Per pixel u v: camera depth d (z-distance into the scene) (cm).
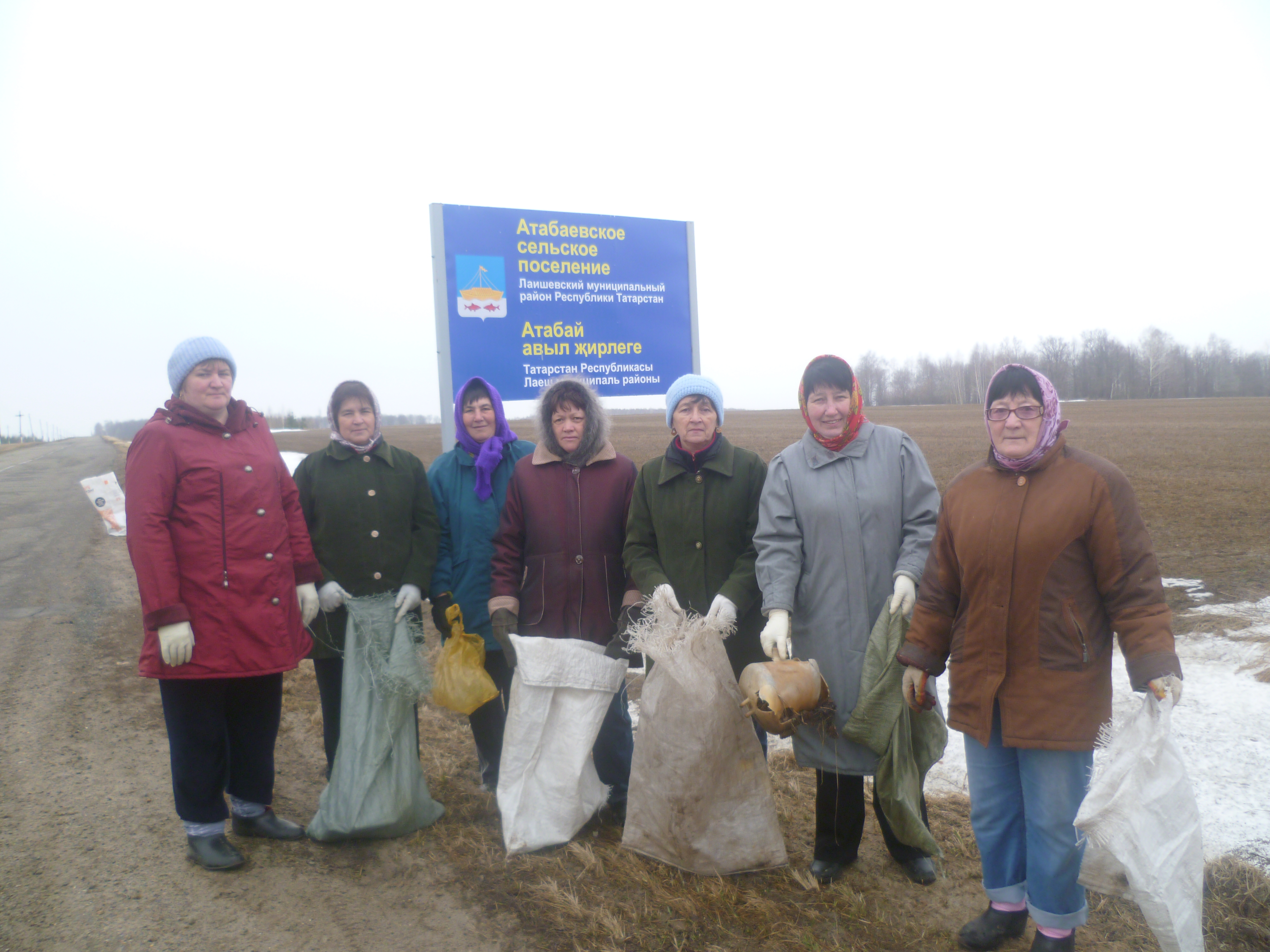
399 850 321
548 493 344
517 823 314
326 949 258
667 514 326
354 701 329
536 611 341
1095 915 275
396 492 351
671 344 621
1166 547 967
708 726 288
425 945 261
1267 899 268
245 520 294
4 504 2036
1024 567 234
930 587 262
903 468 295
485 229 552
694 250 627
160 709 497
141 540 274
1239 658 509
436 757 412
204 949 256
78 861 311
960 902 287
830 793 296
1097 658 231
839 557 289
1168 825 208
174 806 360
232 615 289
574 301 583
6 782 386
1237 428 3628
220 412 303
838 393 289
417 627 344
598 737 355
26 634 702
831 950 258
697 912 277
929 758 284
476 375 554
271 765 328
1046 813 235
